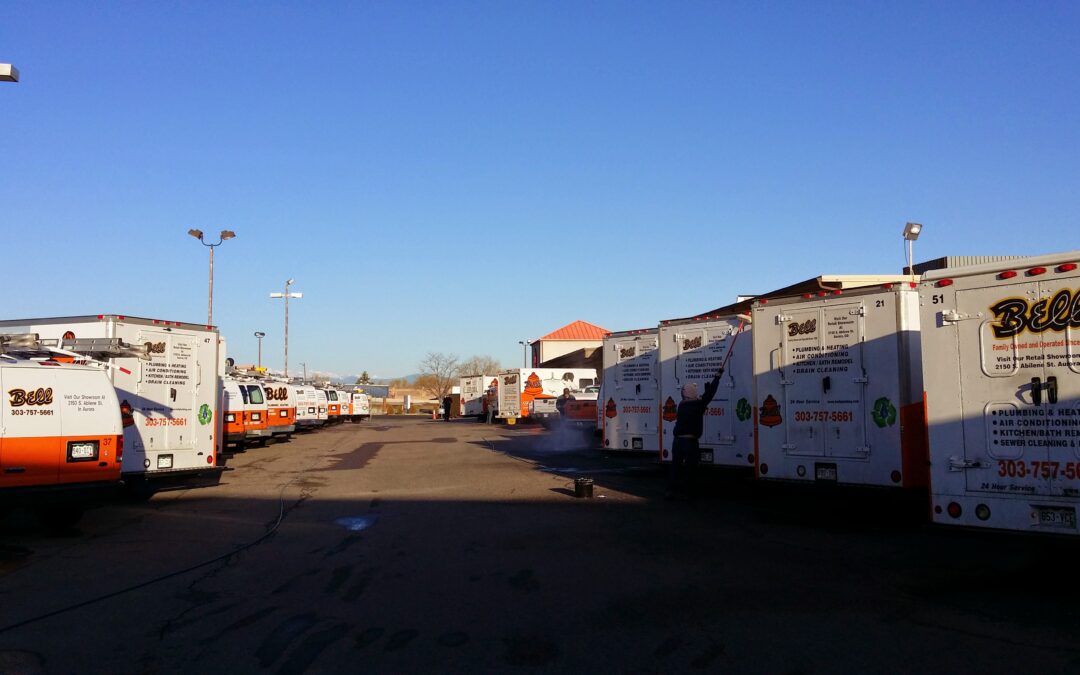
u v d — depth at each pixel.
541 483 16.14
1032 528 7.69
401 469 19.59
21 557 9.36
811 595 7.35
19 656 5.86
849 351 10.87
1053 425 7.60
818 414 11.13
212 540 10.38
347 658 5.77
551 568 8.52
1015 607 6.93
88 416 10.68
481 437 33.50
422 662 5.68
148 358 14.13
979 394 8.05
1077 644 5.94
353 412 53.66
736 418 14.38
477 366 111.19
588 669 5.51
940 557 8.94
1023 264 7.84
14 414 10.00
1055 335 7.62
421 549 9.63
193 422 14.75
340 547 9.84
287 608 7.10
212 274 33.06
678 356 15.55
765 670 5.46
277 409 28.62
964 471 8.12
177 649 6.00
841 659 5.66
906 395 10.34
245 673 5.48
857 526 10.94
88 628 6.53
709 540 9.97
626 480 16.78
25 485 10.02
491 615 6.82
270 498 14.45
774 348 11.67
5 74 12.47
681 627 6.43
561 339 78.69
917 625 6.43
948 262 20.59
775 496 13.77
